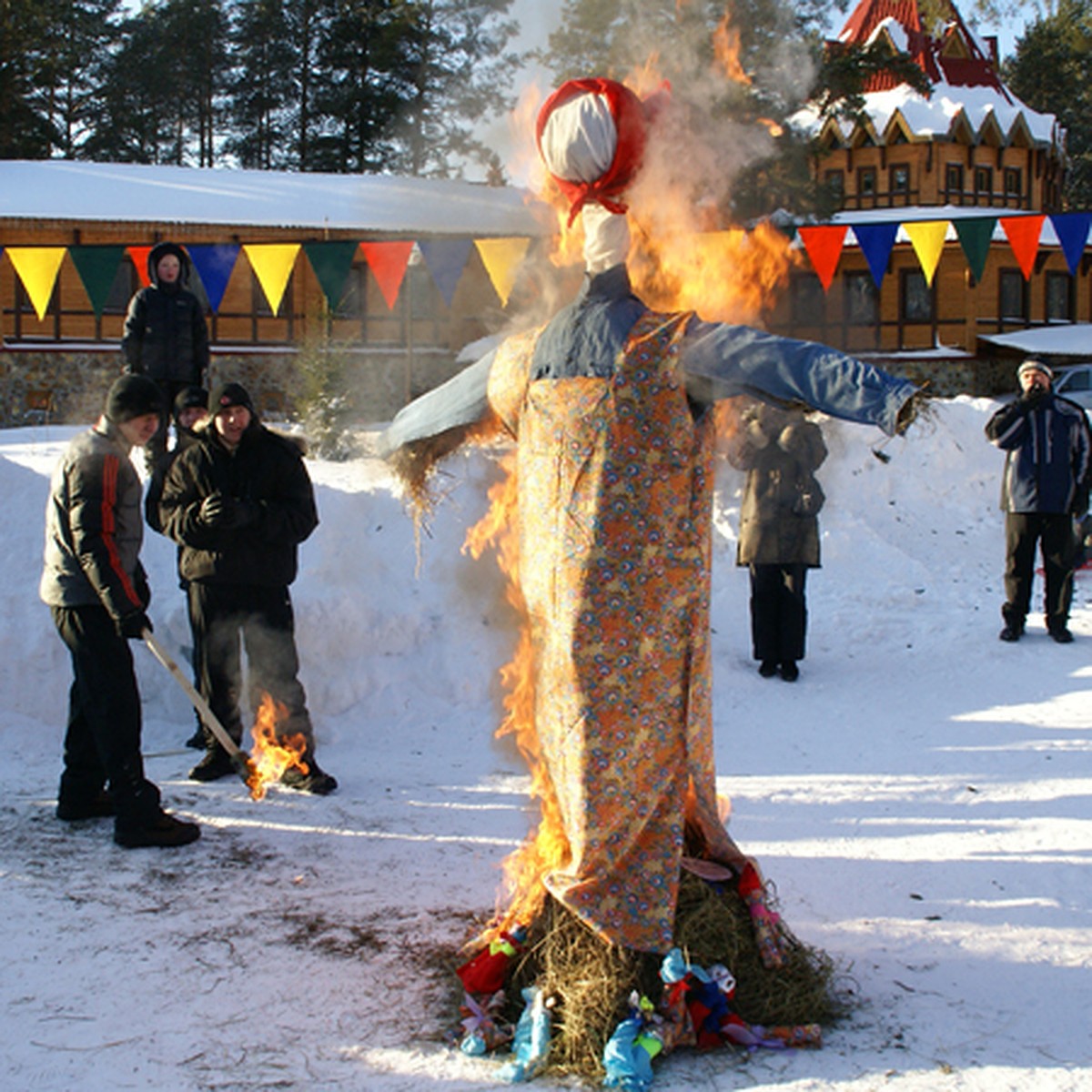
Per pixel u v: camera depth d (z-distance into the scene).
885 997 3.55
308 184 27.70
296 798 5.63
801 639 8.09
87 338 25.52
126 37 45.28
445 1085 3.07
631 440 3.26
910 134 28.97
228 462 5.84
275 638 5.87
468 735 6.90
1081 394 24.36
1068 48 40.91
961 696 7.70
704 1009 3.25
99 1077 3.09
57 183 26.31
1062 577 9.03
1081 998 3.53
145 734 6.86
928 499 13.14
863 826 5.19
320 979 3.67
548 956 3.31
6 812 5.41
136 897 4.34
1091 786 5.73
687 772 3.35
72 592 4.89
